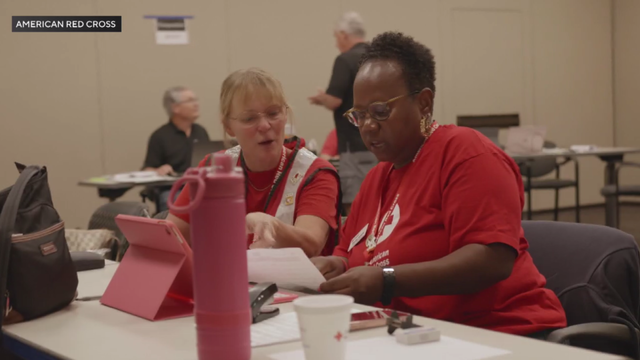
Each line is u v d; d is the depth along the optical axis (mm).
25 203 1361
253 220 1698
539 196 8594
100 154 6535
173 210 887
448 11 8008
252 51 7117
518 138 6172
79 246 2574
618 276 1578
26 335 1204
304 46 7332
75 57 6402
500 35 8320
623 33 8891
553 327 1486
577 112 8828
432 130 1622
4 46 6145
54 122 6348
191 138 5918
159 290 1266
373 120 1604
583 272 1615
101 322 1260
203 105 6938
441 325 1122
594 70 8906
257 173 1973
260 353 990
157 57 6723
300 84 7336
